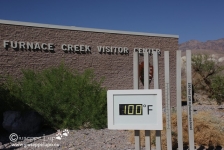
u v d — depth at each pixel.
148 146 7.76
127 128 7.36
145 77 7.69
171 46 22.86
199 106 23.42
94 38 19.55
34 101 12.95
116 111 7.40
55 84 13.77
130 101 7.36
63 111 13.12
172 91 22.86
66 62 18.39
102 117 13.43
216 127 9.86
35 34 17.36
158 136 7.63
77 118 13.30
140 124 7.33
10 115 12.10
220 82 22.08
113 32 20.30
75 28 18.78
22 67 16.81
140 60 21.42
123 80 20.64
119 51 20.50
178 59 7.76
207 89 26.95
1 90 13.23
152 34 21.98
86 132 12.35
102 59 19.84
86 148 9.46
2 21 16.36
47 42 17.73
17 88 13.52
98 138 11.08
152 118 7.29
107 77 20.00
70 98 13.47
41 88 13.37
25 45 16.98
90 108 13.45
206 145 9.58
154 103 7.30
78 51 18.91
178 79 7.80
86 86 14.10
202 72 27.38
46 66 17.62
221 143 9.61
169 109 7.72
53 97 13.16
